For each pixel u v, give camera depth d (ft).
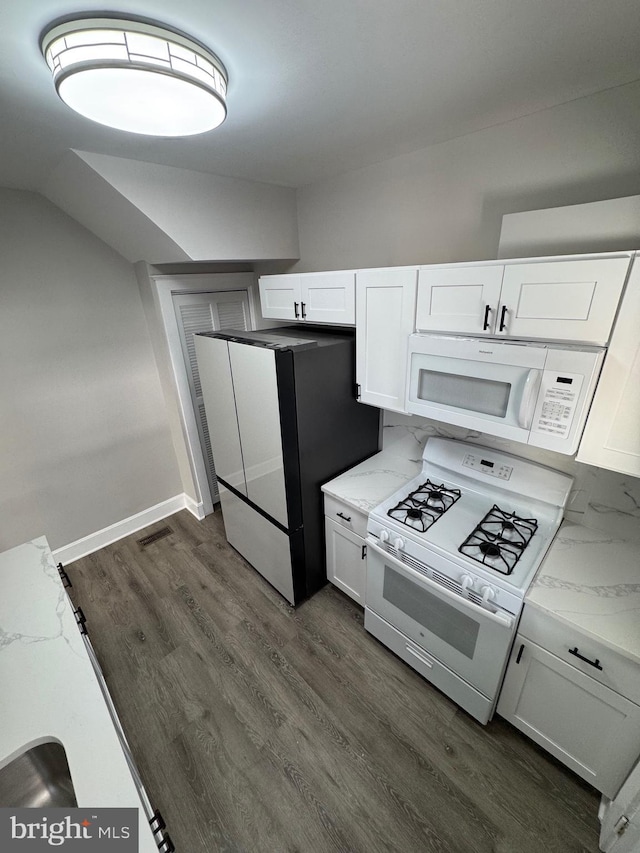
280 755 5.27
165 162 5.89
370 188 6.81
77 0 2.49
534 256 4.50
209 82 3.23
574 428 4.13
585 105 4.33
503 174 5.21
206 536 9.98
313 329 8.43
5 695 3.51
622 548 5.08
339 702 5.89
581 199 4.69
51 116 4.04
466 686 5.38
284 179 7.29
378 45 3.18
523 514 5.72
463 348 4.79
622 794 4.01
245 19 2.78
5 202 6.88
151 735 5.55
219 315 9.70
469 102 4.32
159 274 8.27
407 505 6.06
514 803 4.70
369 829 4.53
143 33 2.75
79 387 8.50
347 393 7.00
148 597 8.01
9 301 7.27
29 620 4.29
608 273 3.59
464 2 2.65
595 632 3.90
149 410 9.81
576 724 4.47
